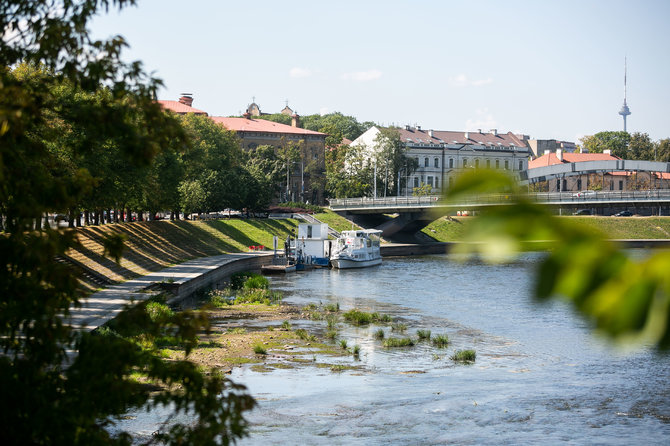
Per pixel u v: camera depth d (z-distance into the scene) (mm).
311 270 96938
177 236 95250
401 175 167625
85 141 10820
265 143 170375
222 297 62688
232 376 33438
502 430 26234
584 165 132125
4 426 8898
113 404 9844
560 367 36875
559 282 1349
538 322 51219
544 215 1406
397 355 39594
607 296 1309
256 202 126375
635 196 111750
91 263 60031
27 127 10078
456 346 42375
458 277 85062
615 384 33281
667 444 24859
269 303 59688
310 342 42688
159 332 10898
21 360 10180
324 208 147500
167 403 10273
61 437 8945
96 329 33750
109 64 9820
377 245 106812
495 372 35719
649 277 1298
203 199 111812
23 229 9836
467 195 1452
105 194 49375
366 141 179500
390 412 28297
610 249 1355
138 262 70750
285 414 27656
